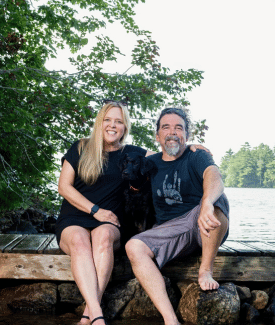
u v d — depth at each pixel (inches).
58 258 116.8
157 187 110.8
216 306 100.0
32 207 295.4
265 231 429.1
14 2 218.5
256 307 114.0
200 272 105.4
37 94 219.0
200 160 104.3
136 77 268.5
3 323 99.1
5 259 116.8
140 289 110.7
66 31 251.4
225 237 108.7
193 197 107.7
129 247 99.4
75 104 223.3
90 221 105.1
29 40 268.2
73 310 114.8
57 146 278.7
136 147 124.8
